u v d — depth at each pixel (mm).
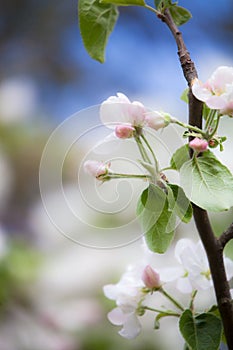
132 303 850
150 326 1082
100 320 1112
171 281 854
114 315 852
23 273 1116
